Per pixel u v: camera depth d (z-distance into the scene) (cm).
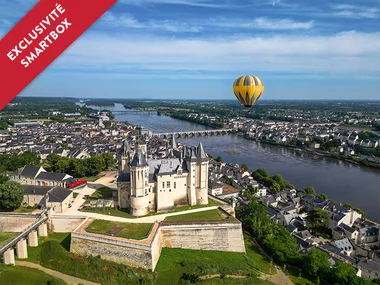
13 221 13438
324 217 16800
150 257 11050
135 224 12719
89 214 13712
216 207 14862
